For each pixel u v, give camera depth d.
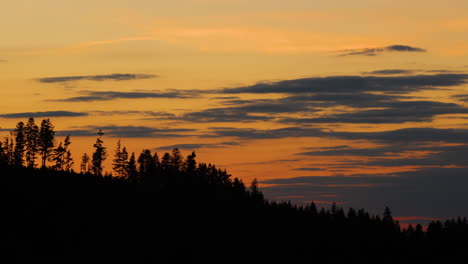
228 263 183.38
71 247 162.88
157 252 175.12
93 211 190.75
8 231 163.38
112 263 159.62
